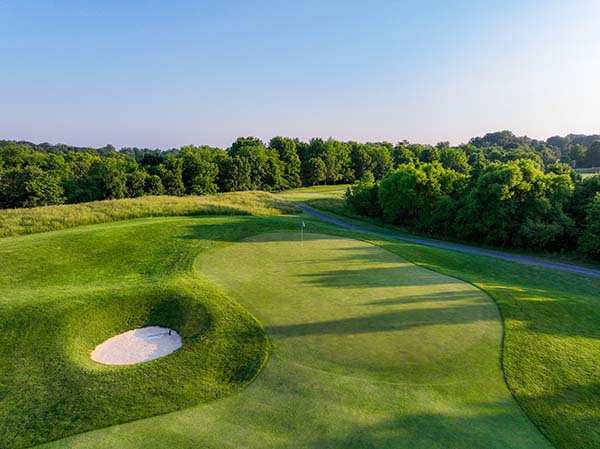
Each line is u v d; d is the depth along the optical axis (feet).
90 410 30.86
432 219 150.61
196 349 39.65
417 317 46.42
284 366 35.83
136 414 30.22
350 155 406.21
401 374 34.78
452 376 34.83
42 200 204.95
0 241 76.18
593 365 38.45
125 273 64.95
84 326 45.11
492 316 47.78
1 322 43.09
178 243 80.28
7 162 284.82
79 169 294.66
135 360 40.50
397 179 165.68
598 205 111.55
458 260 88.28
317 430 27.76
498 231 130.11
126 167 280.10
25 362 37.42
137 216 113.09
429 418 29.35
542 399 32.63
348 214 196.03
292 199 238.48
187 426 28.63
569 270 97.30
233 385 33.81
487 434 28.04
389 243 91.76
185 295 51.08
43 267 64.39
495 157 393.70
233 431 27.86
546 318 48.91
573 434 28.81
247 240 85.40
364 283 58.65
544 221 126.31
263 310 47.37
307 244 83.66
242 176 310.24
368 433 27.53
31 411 30.96
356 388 32.65
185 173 283.59
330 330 42.55
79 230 86.17
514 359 38.11
